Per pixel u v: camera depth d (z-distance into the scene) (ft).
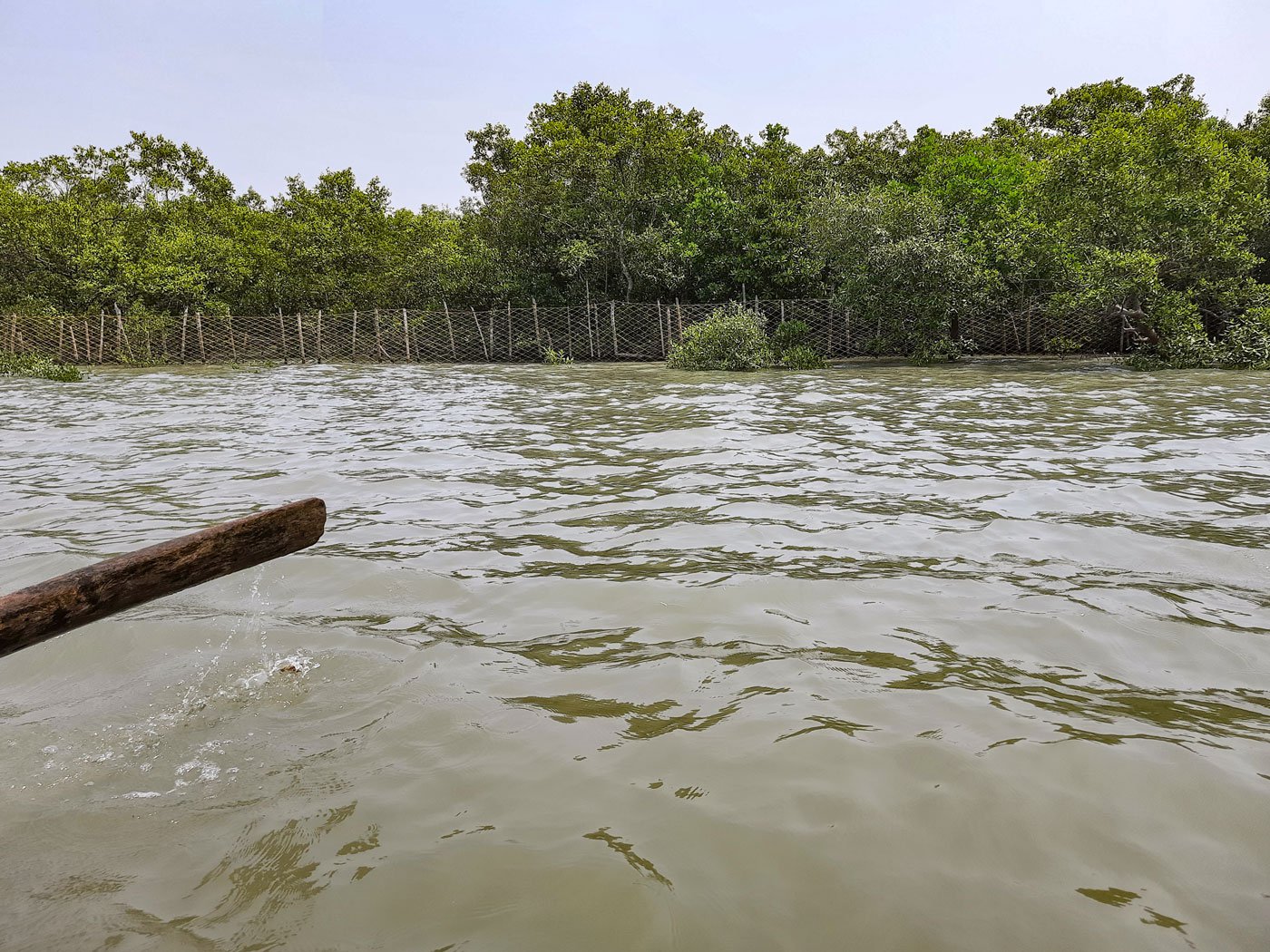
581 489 23.30
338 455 29.63
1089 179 65.31
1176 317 63.67
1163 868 7.04
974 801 7.97
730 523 18.98
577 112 95.09
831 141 98.89
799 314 87.15
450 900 6.75
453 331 98.58
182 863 7.32
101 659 11.80
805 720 9.67
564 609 13.65
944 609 13.28
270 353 102.68
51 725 9.91
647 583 14.76
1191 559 15.71
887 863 7.14
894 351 84.12
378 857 7.32
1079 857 7.20
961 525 18.43
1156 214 63.93
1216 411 37.55
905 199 74.33
